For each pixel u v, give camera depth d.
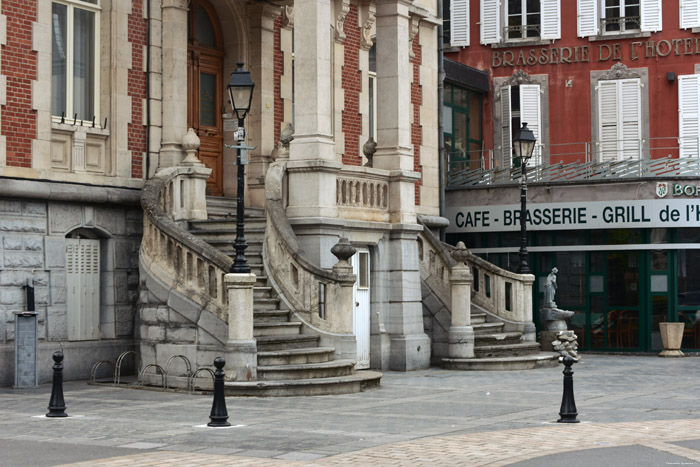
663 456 11.61
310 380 17.86
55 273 19.70
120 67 21.06
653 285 29.03
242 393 17.44
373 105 28.53
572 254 29.86
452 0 35.66
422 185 28.95
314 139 21.14
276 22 25.02
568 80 34.72
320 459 11.37
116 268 20.81
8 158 19.12
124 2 21.19
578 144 32.75
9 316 18.89
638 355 28.81
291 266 19.91
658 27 34.03
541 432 13.34
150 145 21.52
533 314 30.19
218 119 24.52
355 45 27.34
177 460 11.26
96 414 15.16
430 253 24.81
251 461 11.21
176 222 21.05
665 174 29.23
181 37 22.06
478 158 34.66
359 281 22.52
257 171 24.39
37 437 12.95
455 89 33.44
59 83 20.44
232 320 17.72
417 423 14.28
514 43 34.97
